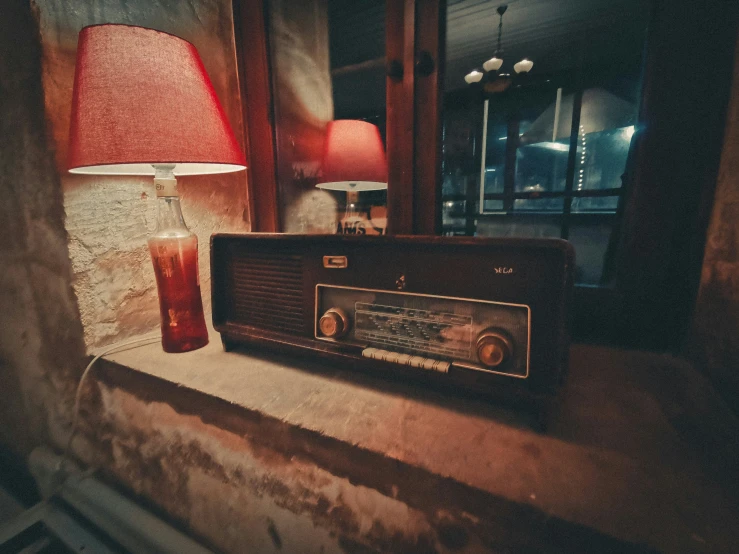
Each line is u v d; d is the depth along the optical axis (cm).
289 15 125
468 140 227
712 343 68
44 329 97
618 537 37
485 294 55
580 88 137
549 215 266
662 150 75
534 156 336
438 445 52
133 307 98
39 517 96
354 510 56
